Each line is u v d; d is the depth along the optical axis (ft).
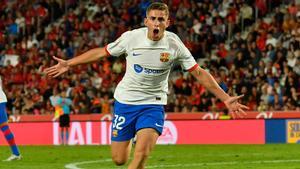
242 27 187.73
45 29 211.00
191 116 153.28
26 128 159.63
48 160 103.81
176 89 165.27
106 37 196.65
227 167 88.28
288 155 109.19
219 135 151.74
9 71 191.83
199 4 194.08
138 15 198.59
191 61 55.16
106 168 88.33
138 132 54.75
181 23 190.19
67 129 154.61
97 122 155.53
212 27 186.80
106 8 204.64
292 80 156.66
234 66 167.12
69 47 196.95
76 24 203.31
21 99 178.50
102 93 169.17
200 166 89.92
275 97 155.53
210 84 54.65
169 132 153.89
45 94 176.45
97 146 144.87
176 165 91.45
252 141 150.61
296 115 149.07
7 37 211.20
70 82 176.04
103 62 181.57
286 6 188.96
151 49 54.85
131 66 55.88
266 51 171.01
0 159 107.65
